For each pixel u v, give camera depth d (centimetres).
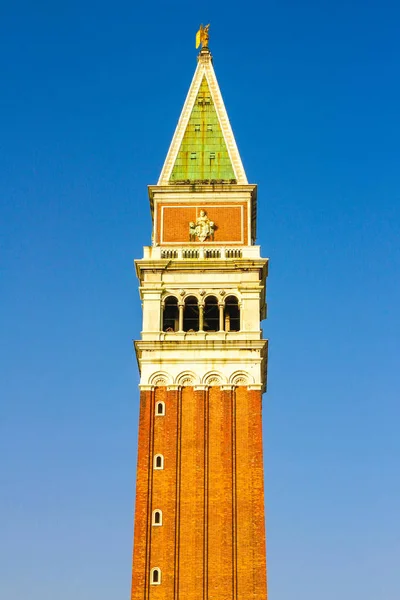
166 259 11919
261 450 10988
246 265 11894
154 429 11156
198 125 13112
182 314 11750
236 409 11238
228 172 12656
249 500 10756
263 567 10425
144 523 10669
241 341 11481
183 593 10356
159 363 11438
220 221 12312
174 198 12431
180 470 10950
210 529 10650
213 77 13600
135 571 10431
